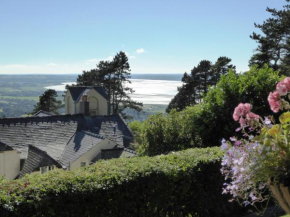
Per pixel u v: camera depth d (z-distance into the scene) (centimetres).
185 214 617
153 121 1194
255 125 407
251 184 392
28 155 2075
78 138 2328
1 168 1895
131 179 539
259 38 3291
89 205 499
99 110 3444
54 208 464
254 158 355
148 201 563
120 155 2036
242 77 988
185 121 1083
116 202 526
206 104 989
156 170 573
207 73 5372
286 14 3044
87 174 527
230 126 930
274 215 655
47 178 503
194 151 694
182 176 598
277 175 345
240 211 695
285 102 399
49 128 2439
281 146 350
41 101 6291
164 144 1141
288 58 3212
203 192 634
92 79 5803
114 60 5647
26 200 435
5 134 2247
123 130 2688
